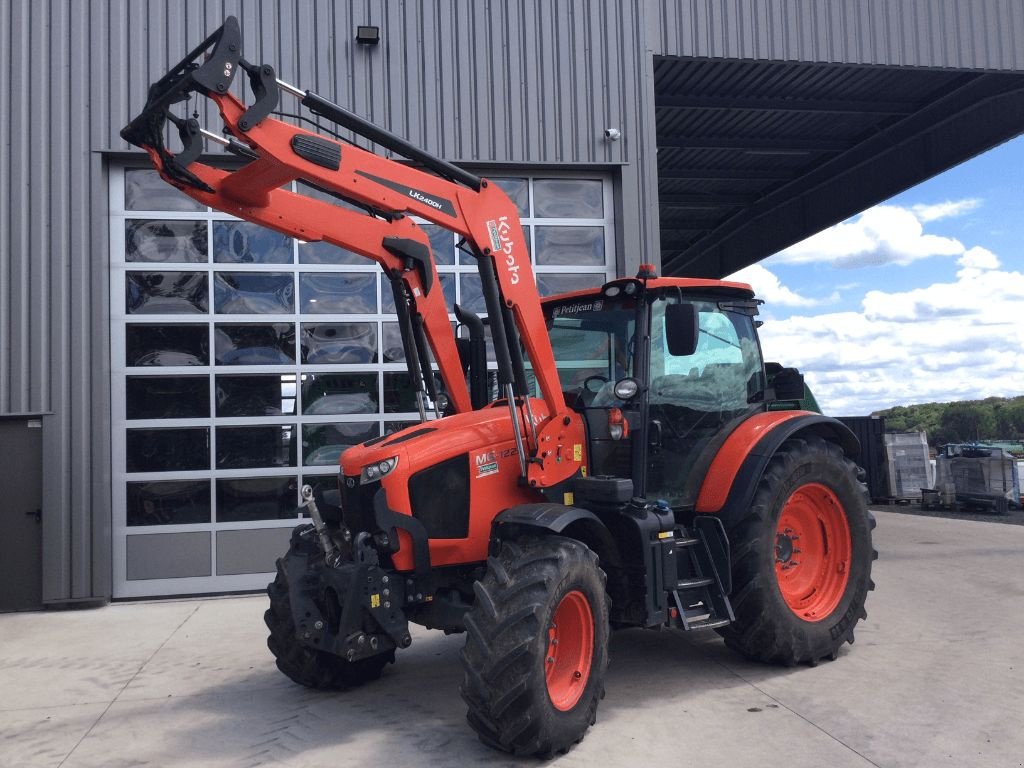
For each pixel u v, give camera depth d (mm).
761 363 5418
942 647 5215
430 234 8586
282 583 4582
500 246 4387
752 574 4633
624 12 8867
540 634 3525
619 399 4453
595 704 3877
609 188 8867
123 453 7844
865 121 12594
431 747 3832
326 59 8281
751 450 4766
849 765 3457
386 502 3975
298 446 8125
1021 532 10695
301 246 8289
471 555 4227
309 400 8203
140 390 7922
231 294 8148
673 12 9156
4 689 5070
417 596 4102
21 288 7711
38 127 7836
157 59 8016
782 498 4805
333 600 4078
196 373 8023
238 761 3764
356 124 4062
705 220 17719
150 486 7863
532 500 4438
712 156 13828
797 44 9508
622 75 8812
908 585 7184
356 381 8305
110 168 8031
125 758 3852
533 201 8734
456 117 8484
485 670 3496
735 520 4578
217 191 4047
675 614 4285
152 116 3697
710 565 4574
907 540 10062
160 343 7996
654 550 4195
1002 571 7777
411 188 4152
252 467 8039
